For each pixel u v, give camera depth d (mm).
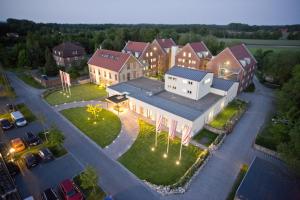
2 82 58531
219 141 33062
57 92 56344
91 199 22922
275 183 22312
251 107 48000
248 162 29109
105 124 39219
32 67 83188
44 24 185000
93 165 28266
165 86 47438
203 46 73938
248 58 58812
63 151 31266
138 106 42844
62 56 80562
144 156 30094
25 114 43344
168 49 80062
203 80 42156
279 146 25500
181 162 28922
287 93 41000
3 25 130125
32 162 27766
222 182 25391
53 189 24391
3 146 32406
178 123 35688
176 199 22938
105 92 56625
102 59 62219
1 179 23531
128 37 119500
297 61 60656
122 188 24406
